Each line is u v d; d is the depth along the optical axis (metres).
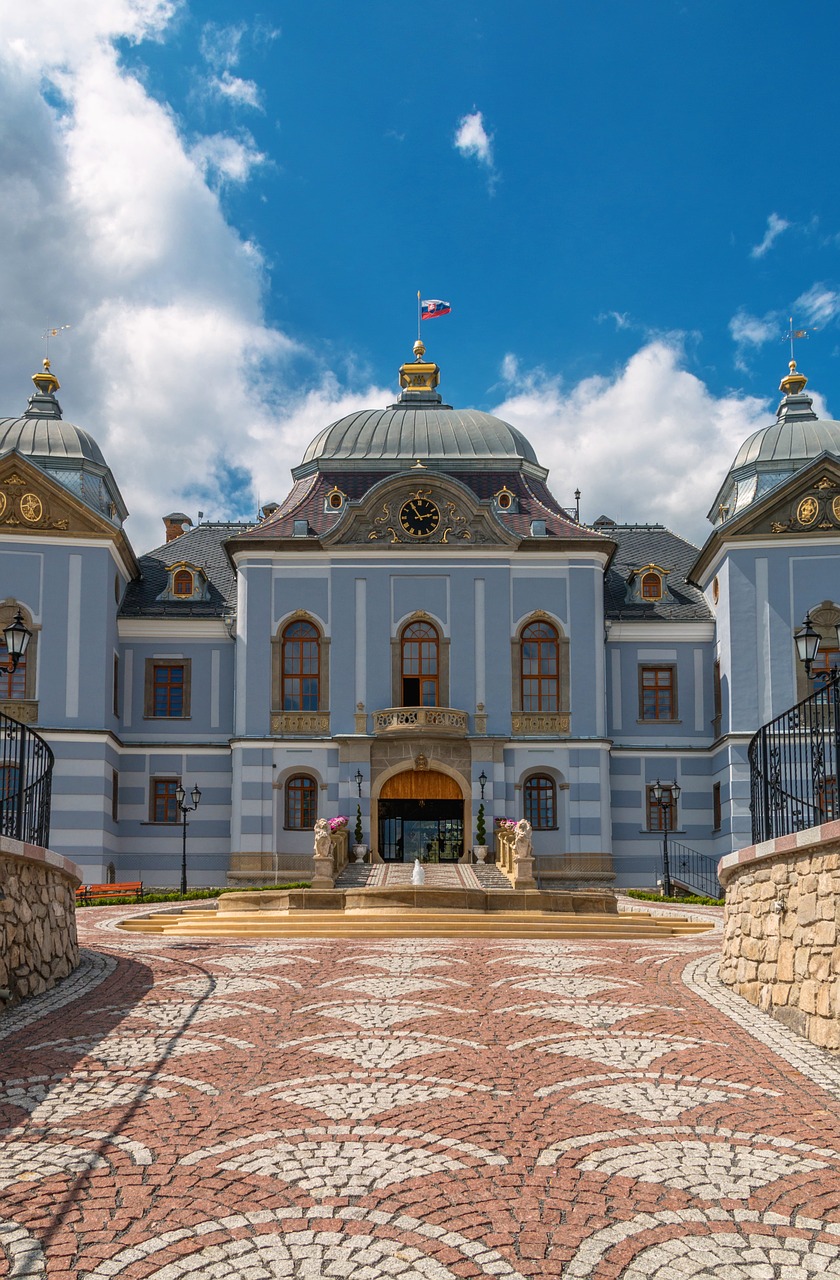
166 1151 10.28
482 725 49.56
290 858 48.81
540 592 50.72
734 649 48.81
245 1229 8.64
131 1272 7.98
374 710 49.72
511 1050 14.09
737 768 47.94
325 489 53.69
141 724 51.94
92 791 47.34
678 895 48.50
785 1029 15.30
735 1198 9.29
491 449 55.44
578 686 50.16
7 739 17.59
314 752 49.41
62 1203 9.10
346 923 29.45
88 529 48.69
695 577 55.44
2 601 48.09
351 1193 9.34
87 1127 10.95
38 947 17.91
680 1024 15.56
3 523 48.25
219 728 52.09
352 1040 14.51
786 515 49.00
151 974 19.48
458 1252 8.29
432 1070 13.09
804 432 52.56
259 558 50.75
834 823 14.02
